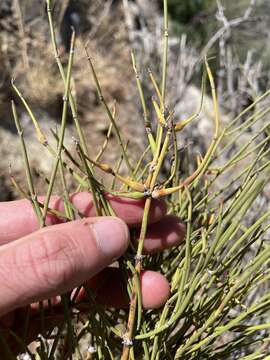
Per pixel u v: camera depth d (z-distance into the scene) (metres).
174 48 0.45
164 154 0.13
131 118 0.50
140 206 0.14
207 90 0.45
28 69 0.47
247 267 0.14
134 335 0.13
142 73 0.41
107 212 0.14
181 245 0.16
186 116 0.40
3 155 0.44
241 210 0.13
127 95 0.54
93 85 0.54
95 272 0.13
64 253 0.12
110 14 0.59
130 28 0.48
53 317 0.15
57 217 0.15
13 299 0.12
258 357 0.14
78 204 0.15
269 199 0.24
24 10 0.47
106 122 0.51
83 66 0.53
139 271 0.13
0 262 0.12
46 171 0.44
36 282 0.12
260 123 0.30
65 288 0.12
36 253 0.12
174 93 0.40
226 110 0.37
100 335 0.14
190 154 0.34
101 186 0.13
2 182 0.42
